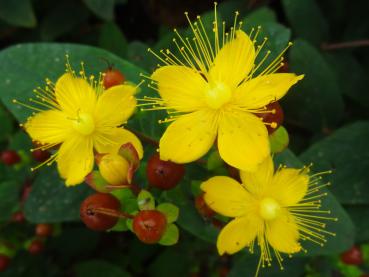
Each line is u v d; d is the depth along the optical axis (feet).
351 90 0.38
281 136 0.24
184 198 0.26
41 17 0.41
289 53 0.36
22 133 0.35
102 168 0.23
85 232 0.39
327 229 0.28
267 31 0.31
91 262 0.38
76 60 0.30
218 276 0.38
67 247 0.39
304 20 0.37
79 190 0.31
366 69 0.41
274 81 0.24
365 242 0.33
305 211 0.26
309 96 0.34
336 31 0.41
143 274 0.42
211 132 0.24
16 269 0.38
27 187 0.35
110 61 0.29
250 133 0.24
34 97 0.29
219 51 0.25
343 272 0.31
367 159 0.31
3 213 0.35
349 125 0.32
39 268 0.39
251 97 0.24
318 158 0.32
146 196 0.24
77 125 0.25
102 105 0.25
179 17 0.41
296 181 0.25
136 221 0.23
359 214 0.32
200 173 0.27
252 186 0.25
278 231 0.25
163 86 0.24
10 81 0.29
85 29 0.42
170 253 0.39
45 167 0.31
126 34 0.45
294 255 0.28
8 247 0.37
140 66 0.35
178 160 0.23
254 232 0.25
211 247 0.38
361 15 0.41
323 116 0.35
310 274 0.32
